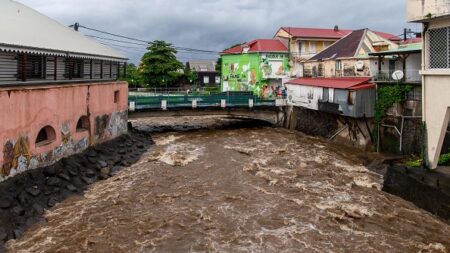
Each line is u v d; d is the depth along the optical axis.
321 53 45.75
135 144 32.06
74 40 27.45
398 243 15.32
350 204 19.34
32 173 19.05
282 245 14.98
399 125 29.34
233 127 45.75
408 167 21.50
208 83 90.69
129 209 18.50
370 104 31.47
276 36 63.62
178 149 32.00
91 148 26.27
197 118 52.28
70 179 21.02
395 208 18.94
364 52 38.53
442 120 20.47
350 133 34.38
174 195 20.47
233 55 61.88
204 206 18.91
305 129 41.59
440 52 20.33
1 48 17.77
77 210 18.22
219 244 15.03
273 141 36.12
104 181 22.83
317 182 23.02
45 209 17.84
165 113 41.81
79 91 24.50
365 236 15.88
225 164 26.91
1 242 14.59
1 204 15.96
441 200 17.70
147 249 14.65
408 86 28.52
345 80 35.34
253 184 22.42
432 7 19.52
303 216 17.77
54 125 21.47
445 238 15.80
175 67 66.62
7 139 17.34
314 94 38.41
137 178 23.47
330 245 15.05
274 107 45.97
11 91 17.55
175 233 15.98
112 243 15.10
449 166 21.73
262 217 17.61
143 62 67.00
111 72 34.00
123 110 32.94
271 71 57.22
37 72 23.00
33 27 23.61
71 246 14.81
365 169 26.23
